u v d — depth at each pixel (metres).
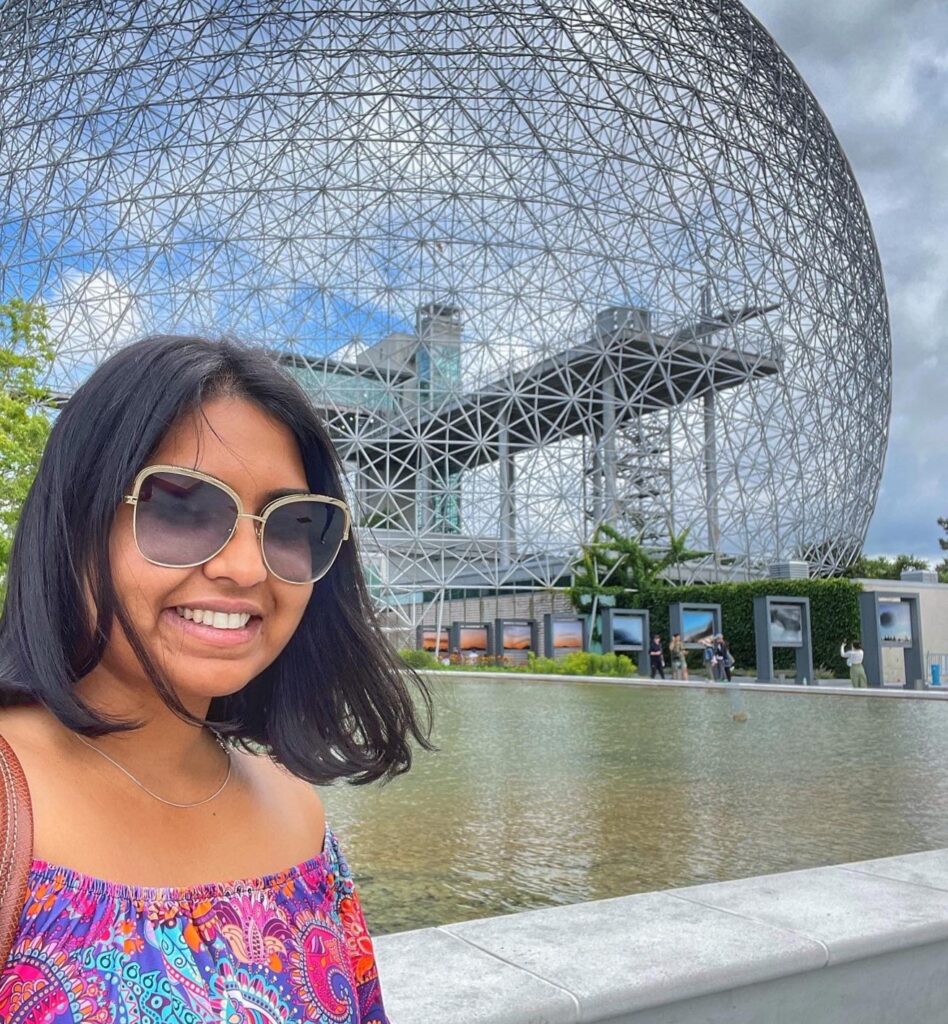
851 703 17.95
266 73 44.53
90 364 44.34
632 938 2.74
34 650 1.08
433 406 42.72
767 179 49.72
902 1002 2.85
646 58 47.59
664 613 35.69
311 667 1.54
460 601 43.50
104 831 1.06
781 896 3.21
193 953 1.04
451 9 44.31
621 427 44.09
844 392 52.66
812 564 51.16
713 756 9.88
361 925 1.38
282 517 1.23
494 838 5.83
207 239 43.25
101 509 1.09
